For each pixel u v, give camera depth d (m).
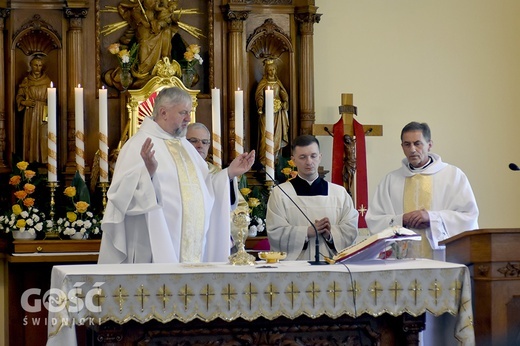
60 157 10.86
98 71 11.01
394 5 11.89
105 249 7.57
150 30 10.98
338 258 6.72
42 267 10.24
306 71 11.30
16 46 10.87
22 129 10.78
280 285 6.27
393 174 9.12
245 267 6.43
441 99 11.92
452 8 11.99
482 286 6.61
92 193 10.59
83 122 10.49
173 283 6.17
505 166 12.01
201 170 8.16
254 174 11.10
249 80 11.39
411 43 11.91
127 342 6.31
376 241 6.52
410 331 6.58
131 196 7.37
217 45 11.33
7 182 10.62
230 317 6.21
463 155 11.92
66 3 10.85
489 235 6.58
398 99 11.84
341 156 10.97
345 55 11.77
